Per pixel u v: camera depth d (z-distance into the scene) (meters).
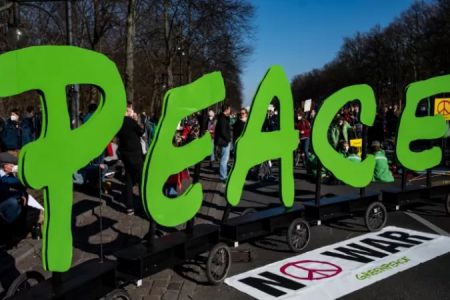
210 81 5.06
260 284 5.08
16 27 13.56
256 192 10.48
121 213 7.95
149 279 5.16
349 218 7.81
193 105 4.90
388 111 20.05
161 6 22.88
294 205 6.54
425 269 5.48
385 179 11.62
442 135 8.12
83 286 3.99
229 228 5.49
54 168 3.77
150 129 15.05
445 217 7.89
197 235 5.00
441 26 46.47
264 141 5.93
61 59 3.74
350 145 13.57
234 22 26.83
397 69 65.19
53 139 3.75
